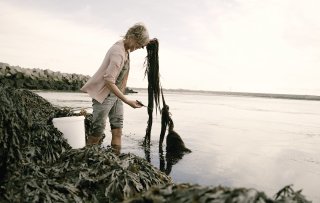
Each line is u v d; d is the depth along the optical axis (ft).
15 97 13.21
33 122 13.85
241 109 71.20
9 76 123.65
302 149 22.72
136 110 54.54
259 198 5.74
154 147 21.79
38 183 9.20
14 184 9.16
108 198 9.66
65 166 11.07
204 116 48.62
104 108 15.21
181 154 20.02
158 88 21.80
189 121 40.32
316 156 20.45
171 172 15.87
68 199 9.06
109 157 11.78
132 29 14.93
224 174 15.74
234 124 37.99
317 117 54.54
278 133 31.12
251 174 15.92
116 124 16.28
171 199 6.16
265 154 20.80
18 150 11.33
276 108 83.97
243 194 5.68
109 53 14.93
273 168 17.24
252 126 36.50
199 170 16.34
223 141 25.41
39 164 11.91
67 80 150.00
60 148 13.50
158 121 37.37
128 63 15.56
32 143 12.95
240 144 24.22
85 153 11.96
